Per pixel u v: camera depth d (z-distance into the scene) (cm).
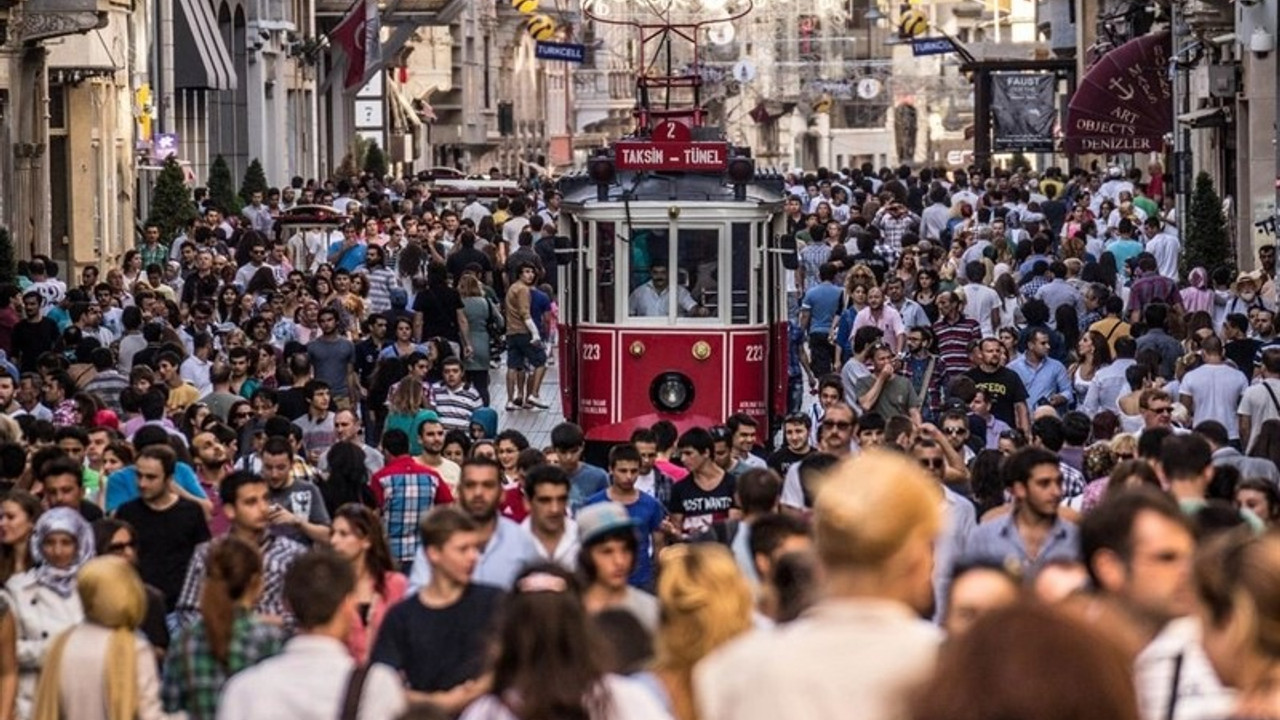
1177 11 10406
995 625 1286
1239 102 9288
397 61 17888
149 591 2825
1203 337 5184
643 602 2411
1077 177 12544
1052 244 8694
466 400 5159
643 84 6222
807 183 13188
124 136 10119
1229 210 9606
